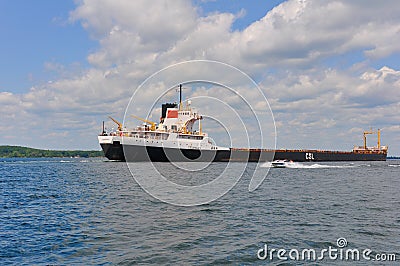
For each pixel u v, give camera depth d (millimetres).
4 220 24406
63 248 17562
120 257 16188
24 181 57188
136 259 15930
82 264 15328
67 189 43812
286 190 42344
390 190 42688
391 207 29500
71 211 27719
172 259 15938
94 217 25094
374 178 62625
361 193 39656
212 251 17047
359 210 27984
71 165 119250
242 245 18016
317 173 75562
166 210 27891
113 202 32219
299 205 30609
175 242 18500
